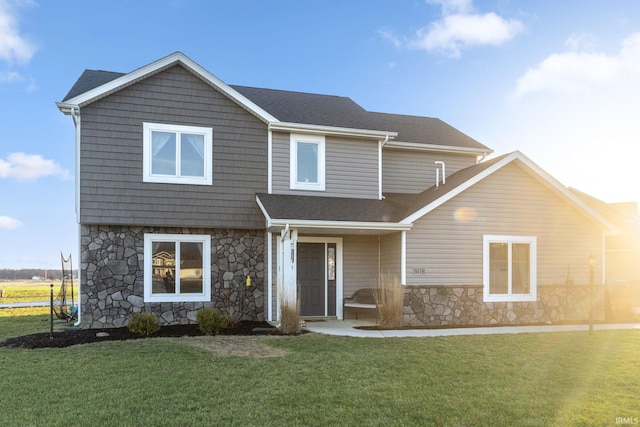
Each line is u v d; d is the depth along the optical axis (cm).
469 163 1623
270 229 1193
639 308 1475
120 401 541
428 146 1538
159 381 624
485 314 1262
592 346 891
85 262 1163
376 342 927
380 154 1422
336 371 686
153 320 1059
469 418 497
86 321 1153
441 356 792
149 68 1182
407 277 1215
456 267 1253
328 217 1173
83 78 1275
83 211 1138
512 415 508
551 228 1344
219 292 1262
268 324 1205
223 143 1265
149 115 1201
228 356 787
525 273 1320
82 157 1144
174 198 1213
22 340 939
